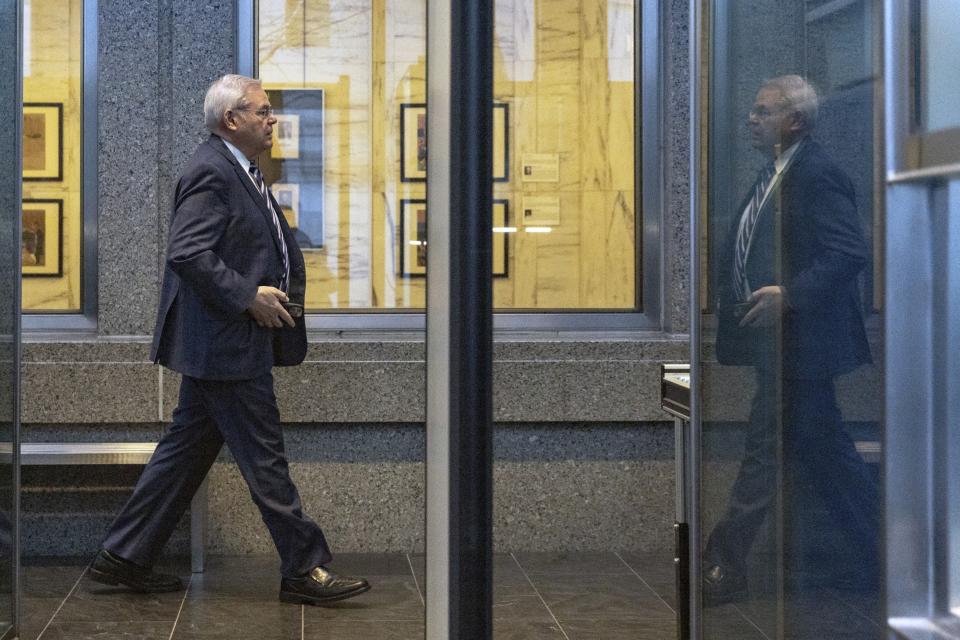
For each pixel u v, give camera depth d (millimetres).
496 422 4895
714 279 2182
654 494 4969
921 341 1440
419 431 4918
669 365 3330
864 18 1532
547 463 4945
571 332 5152
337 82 5125
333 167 5141
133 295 4879
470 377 1429
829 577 1686
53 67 5012
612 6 5160
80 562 4785
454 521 1438
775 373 1895
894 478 1439
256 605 4145
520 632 3836
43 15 5004
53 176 5027
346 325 5121
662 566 4711
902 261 1436
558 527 4957
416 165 5164
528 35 5156
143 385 4770
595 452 4949
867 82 1522
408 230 5160
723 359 2141
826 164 1667
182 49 4887
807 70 1742
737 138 2039
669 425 4969
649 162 5168
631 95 5180
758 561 1981
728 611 2133
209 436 4289
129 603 4164
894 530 1434
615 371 4875
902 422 1441
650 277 5172
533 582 4461
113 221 4875
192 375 4109
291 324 4207
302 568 4160
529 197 5176
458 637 1441
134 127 4875
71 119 5023
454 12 1404
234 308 4062
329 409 4828
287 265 4305
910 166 1396
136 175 4875
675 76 5059
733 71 2055
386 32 5133
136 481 4918
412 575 4566
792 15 1783
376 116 5141
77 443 4762
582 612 4066
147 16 4871
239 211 4188
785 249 1845
